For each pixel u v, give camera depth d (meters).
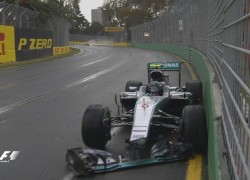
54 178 5.75
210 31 14.26
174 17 43.50
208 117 7.31
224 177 3.69
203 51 18.91
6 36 29.95
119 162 5.99
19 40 32.41
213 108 6.09
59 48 46.75
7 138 8.04
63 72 23.72
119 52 52.81
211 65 12.34
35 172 6.03
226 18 5.97
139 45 74.19
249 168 2.81
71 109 11.12
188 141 6.20
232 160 3.50
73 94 14.24
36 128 8.87
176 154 6.14
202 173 5.62
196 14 24.80
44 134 8.30
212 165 4.67
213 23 12.61
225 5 6.67
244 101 3.43
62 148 7.25
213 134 5.01
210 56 13.95
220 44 8.83
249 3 3.35
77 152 5.95
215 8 11.63
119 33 95.31
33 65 29.78
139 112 6.51
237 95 3.84
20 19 33.97
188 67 23.73
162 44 53.28
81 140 7.75
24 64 30.50
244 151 3.07
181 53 36.16
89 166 5.70
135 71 23.34
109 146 7.07
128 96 7.91
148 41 67.62
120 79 19.02
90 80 18.91
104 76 20.72
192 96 8.86
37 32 36.69
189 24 30.77
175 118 6.88
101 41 112.44
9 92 15.05
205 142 6.21
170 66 11.09
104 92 14.54
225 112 4.87
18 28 32.12
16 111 10.99
